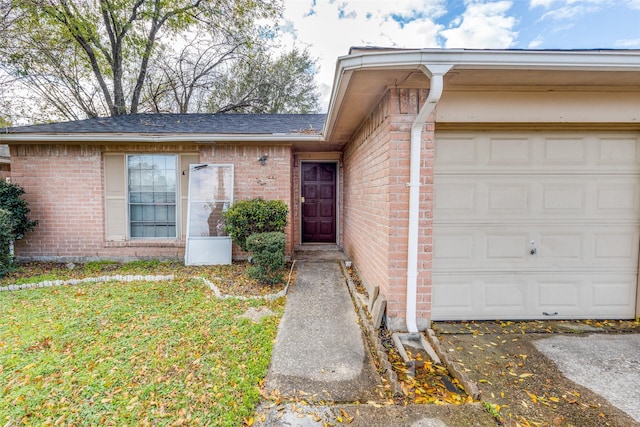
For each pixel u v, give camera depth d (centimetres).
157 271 551
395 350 289
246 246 493
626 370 255
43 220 613
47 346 286
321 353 281
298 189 789
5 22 910
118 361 261
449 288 355
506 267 356
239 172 631
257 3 1193
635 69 253
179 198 639
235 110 1457
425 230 322
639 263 357
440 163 347
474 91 317
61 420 194
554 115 322
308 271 557
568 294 359
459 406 208
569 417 201
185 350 279
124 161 628
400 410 204
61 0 978
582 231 356
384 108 339
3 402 209
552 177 352
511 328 337
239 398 214
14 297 419
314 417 197
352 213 603
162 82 1313
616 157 352
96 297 420
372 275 412
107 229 632
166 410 203
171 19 1158
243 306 390
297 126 713
